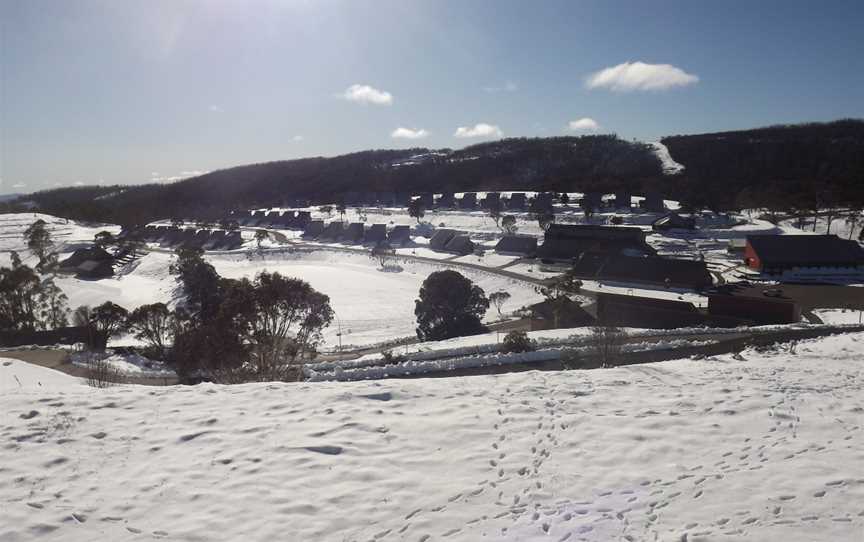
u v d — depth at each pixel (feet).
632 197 414.41
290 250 343.26
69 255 358.84
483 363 99.96
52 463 32.96
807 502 26.63
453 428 37.37
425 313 153.58
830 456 31.60
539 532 25.43
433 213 423.64
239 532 26.11
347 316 189.98
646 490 28.76
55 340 146.41
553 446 34.45
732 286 194.18
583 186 465.06
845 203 353.31
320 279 252.83
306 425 38.09
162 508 28.22
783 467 30.45
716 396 43.09
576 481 29.99
